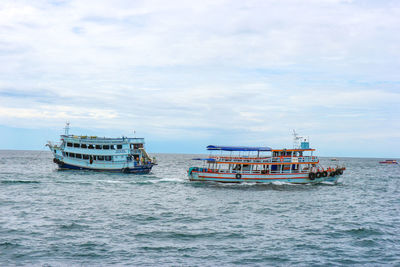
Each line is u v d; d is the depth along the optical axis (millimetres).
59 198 49438
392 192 64688
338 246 28766
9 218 36438
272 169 66062
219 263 24844
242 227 34438
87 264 24188
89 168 85625
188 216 39281
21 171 93750
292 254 26781
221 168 67875
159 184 67812
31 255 25625
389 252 27453
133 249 27391
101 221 36062
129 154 85938
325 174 67000
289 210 43500
